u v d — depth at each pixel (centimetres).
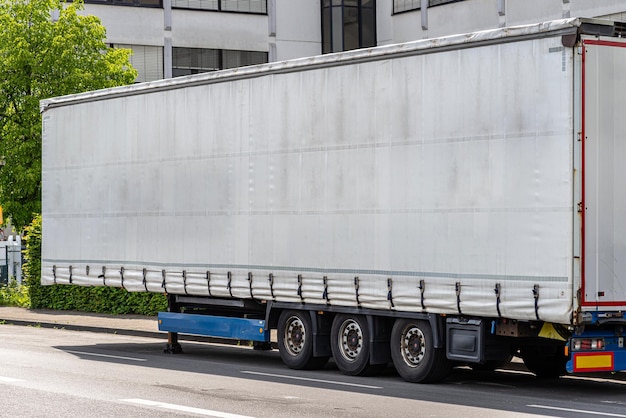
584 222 1545
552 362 1881
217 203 2105
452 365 1766
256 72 2025
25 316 3372
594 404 1507
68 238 2497
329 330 1948
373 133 1814
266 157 2005
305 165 1928
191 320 2236
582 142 1545
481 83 1655
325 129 1895
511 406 1477
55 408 1414
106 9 4906
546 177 1568
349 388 1686
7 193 4141
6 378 1766
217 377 1836
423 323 1756
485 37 1648
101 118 2406
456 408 1450
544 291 1562
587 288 1546
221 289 2091
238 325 2109
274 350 2458
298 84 1945
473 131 1662
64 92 4075
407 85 1761
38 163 4097
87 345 2506
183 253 2180
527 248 1586
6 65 4062
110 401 1487
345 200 1856
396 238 1770
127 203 2327
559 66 1555
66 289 3609
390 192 1781
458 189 1680
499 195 1625
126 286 2328
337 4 5022
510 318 1620
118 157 2353
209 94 2128
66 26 4138
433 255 1714
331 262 1877
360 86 1838
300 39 5153
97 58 4216
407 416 1370
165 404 1460
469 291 1659
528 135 1591
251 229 2030
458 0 4231
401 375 1788
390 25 4784
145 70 4994
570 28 1543
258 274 2016
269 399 1530
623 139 1581
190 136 2169
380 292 1794
